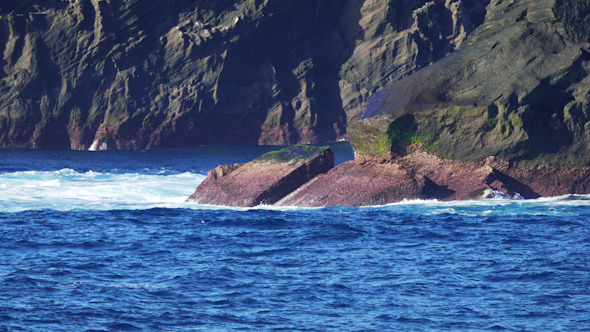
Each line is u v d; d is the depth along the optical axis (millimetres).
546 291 64438
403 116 119125
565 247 80750
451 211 105188
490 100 118312
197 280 68125
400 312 59438
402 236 88062
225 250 81062
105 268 72500
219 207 116312
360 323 57062
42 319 57188
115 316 58156
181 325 56500
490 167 117125
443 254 78375
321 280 68250
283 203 117438
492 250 79938
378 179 116312
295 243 84750
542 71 119688
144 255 78438
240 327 56156
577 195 117562
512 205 109062
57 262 74875
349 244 84062
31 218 101688
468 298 62875
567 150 119312
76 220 100250
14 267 72562
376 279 68625
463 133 118875
